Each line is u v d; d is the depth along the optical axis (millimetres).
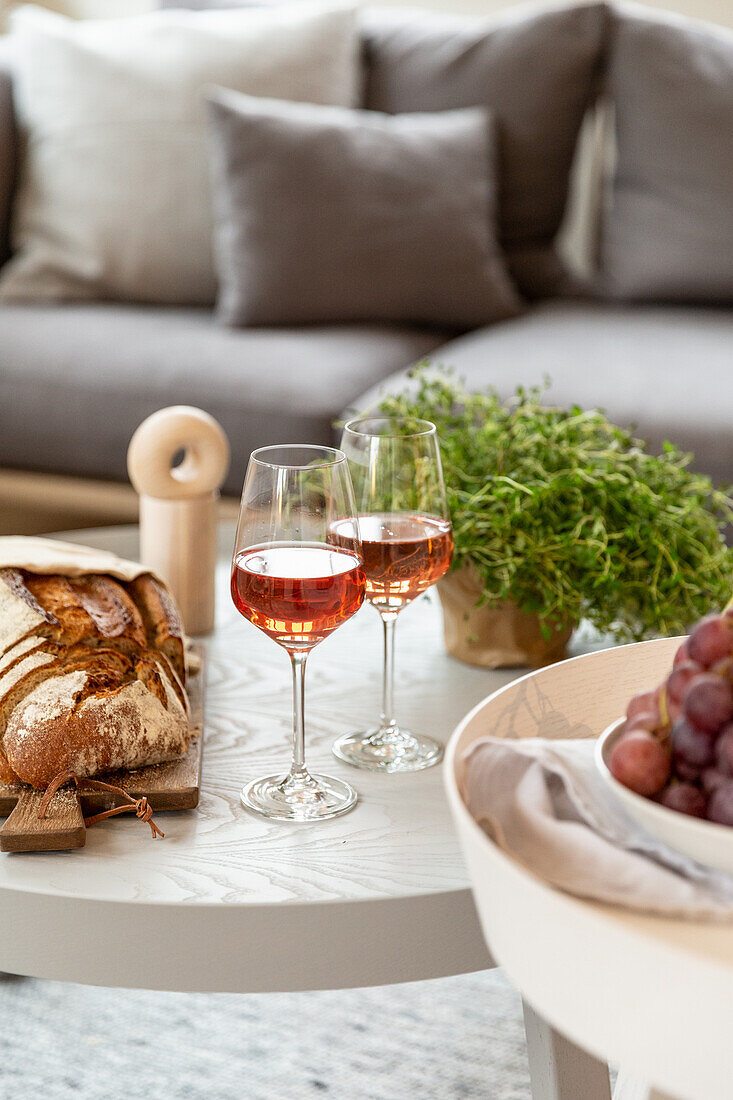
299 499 1213
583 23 2910
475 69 2953
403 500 1316
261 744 1355
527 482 1450
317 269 2676
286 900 1159
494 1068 1706
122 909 1151
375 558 1307
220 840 1229
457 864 1206
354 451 1335
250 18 2920
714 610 1459
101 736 1254
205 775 1311
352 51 2967
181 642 1376
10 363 2611
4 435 2654
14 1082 1677
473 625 1475
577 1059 1252
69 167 2834
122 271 2836
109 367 2545
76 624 1306
